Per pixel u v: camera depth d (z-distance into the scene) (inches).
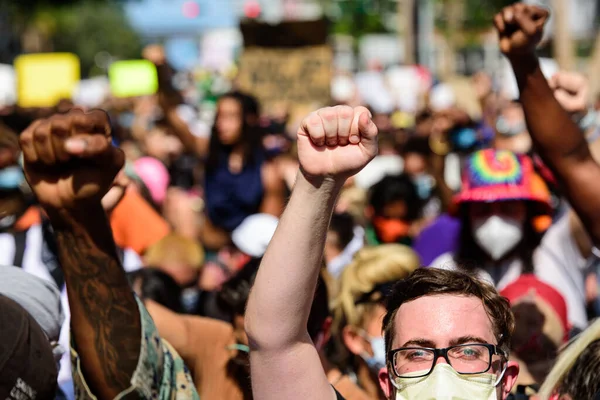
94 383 79.8
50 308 95.0
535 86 123.6
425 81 818.2
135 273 185.6
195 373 136.9
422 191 341.1
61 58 698.2
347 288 149.9
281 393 87.2
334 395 89.7
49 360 78.6
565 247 178.9
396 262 149.5
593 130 174.1
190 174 431.2
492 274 178.5
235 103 293.0
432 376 90.4
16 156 197.0
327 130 80.8
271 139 450.0
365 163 81.1
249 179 295.6
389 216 233.9
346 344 149.7
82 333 79.7
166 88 313.9
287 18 560.7
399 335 94.1
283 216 84.2
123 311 80.4
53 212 76.8
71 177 75.0
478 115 663.1
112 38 2194.9
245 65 567.8
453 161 323.6
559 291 161.9
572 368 108.4
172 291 187.2
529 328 145.3
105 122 73.0
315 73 561.3
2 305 77.4
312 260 84.1
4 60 1541.6
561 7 770.8
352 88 806.5
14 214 189.6
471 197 174.6
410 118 661.9
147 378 81.0
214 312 207.8
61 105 393.1
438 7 1160.2
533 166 177.0
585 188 125.0
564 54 771.4
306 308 85.7
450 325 92.0
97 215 78.0
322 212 83.2
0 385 73.9
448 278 95.0
